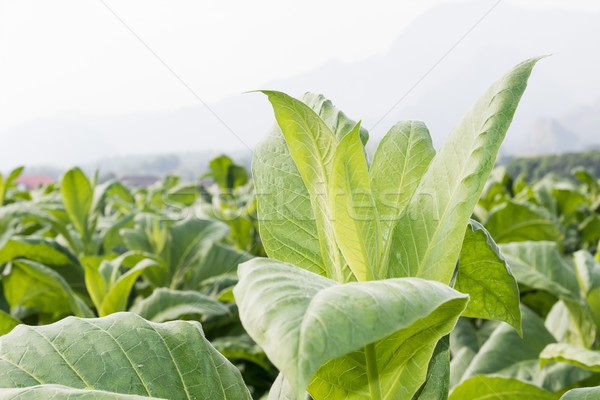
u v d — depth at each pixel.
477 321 2.82
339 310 0.52
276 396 1.02
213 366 0.90
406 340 0.74
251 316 0.55
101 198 3.31
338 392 0.82
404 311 0.54
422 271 0.86
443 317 0.68
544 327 2.17
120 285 2.20
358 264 0.82
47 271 2.15
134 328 0.88
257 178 1.03
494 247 0.98
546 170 10.38
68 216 3.55
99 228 3.97
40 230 3.70
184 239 3.32
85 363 0.80
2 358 0.79
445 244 0.82
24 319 2.48
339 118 1.04
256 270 0.62
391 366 0.77
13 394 0.64
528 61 0.84
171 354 0.87
